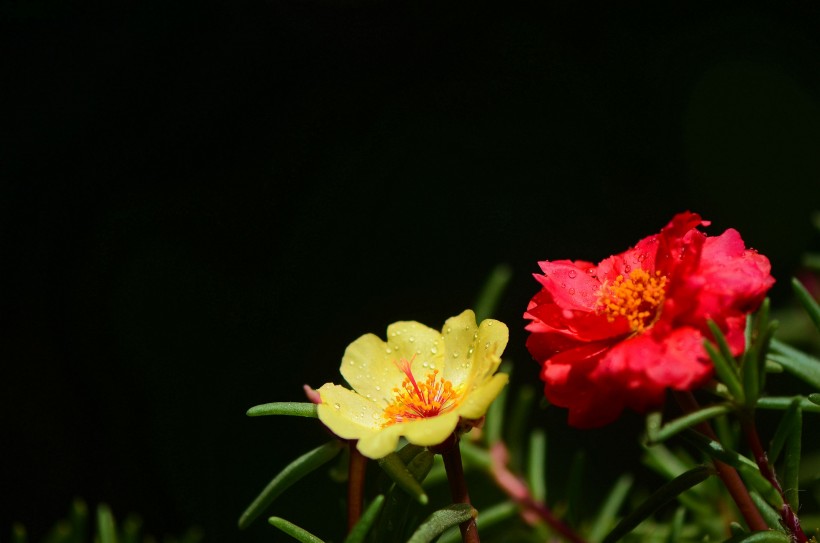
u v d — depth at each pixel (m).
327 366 1.05
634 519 0.62
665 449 0.72
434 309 1.08
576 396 0.61
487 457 0.72
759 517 0.62
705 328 0.61
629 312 0.62
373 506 0.61
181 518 0.98
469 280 1.08
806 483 0.71
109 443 1.03
